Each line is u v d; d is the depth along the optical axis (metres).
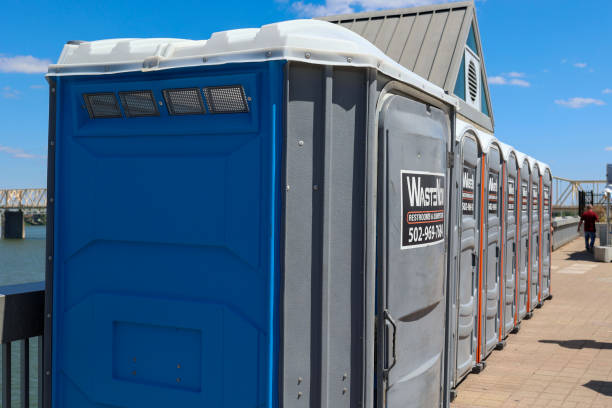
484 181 6.84
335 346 2.94
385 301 3.13
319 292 2.87
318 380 2.88
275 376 2.79
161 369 3.01
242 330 2.82
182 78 2.92
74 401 3.21
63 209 3.20
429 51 7.64
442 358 4.02
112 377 3.10
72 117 3.18
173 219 2.96
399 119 3.25
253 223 2.79
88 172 3.15
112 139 3.11
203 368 2.91
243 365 2.83
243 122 2.83
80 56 3.18
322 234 2.85
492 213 7.33
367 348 3.00
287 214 2.77
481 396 6.07
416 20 8.17
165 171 2.97
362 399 3.00
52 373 3.21
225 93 2.88
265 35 2.80
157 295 3.01
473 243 6.44
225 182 2.85
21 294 3.27
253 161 2.79
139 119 3.07
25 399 3.32
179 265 2.96
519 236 9.00
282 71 2.76
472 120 8.22
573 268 17.91
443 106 4.01
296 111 2.79
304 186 2.82
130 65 3.01
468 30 7.89
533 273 10.41
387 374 3.13
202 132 2.90
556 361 7.45
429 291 3.63
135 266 3.06
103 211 3.11
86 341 3.16
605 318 10.21
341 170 2.93
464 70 7.96
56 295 3.20
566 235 26.80
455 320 5.90
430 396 3.75
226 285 2.87
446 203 4.06
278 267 2.78
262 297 2.78
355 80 2.95
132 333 3.08
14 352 15.23
